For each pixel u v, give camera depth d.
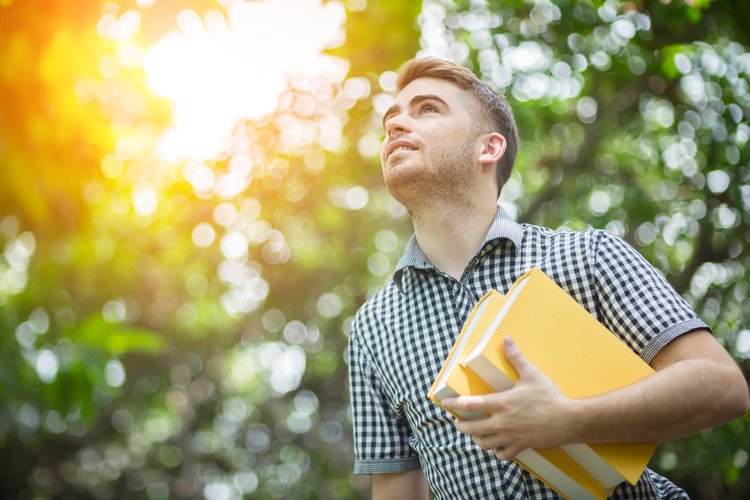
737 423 4.90
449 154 1.87
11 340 6.09
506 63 6.29
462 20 6.36
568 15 5.20
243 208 8.20
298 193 8.20
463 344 1.53
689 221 6.09
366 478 9.55
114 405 9.38
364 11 6.19
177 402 9.84
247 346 9.55
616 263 1.68
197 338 9.33
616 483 1.44
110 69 3.10
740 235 5.45
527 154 7.09
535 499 1.60
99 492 9.93
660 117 6.26
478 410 1.34
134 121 4.80
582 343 1.44
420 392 1.77
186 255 8.29
